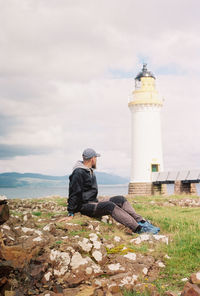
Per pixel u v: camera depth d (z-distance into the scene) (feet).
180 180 138.92
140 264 19.27
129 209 27.45
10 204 44.57
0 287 15.29
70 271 17.84
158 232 27.55
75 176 27.81
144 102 160.15
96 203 27.89
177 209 42.16
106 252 20.39
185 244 22.71
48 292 15.84
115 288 16.26
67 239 20.97
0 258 16.93
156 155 161.38
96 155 29.07
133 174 163.22
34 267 17.49
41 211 39.24
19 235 19.97
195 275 15.05
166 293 15.75
